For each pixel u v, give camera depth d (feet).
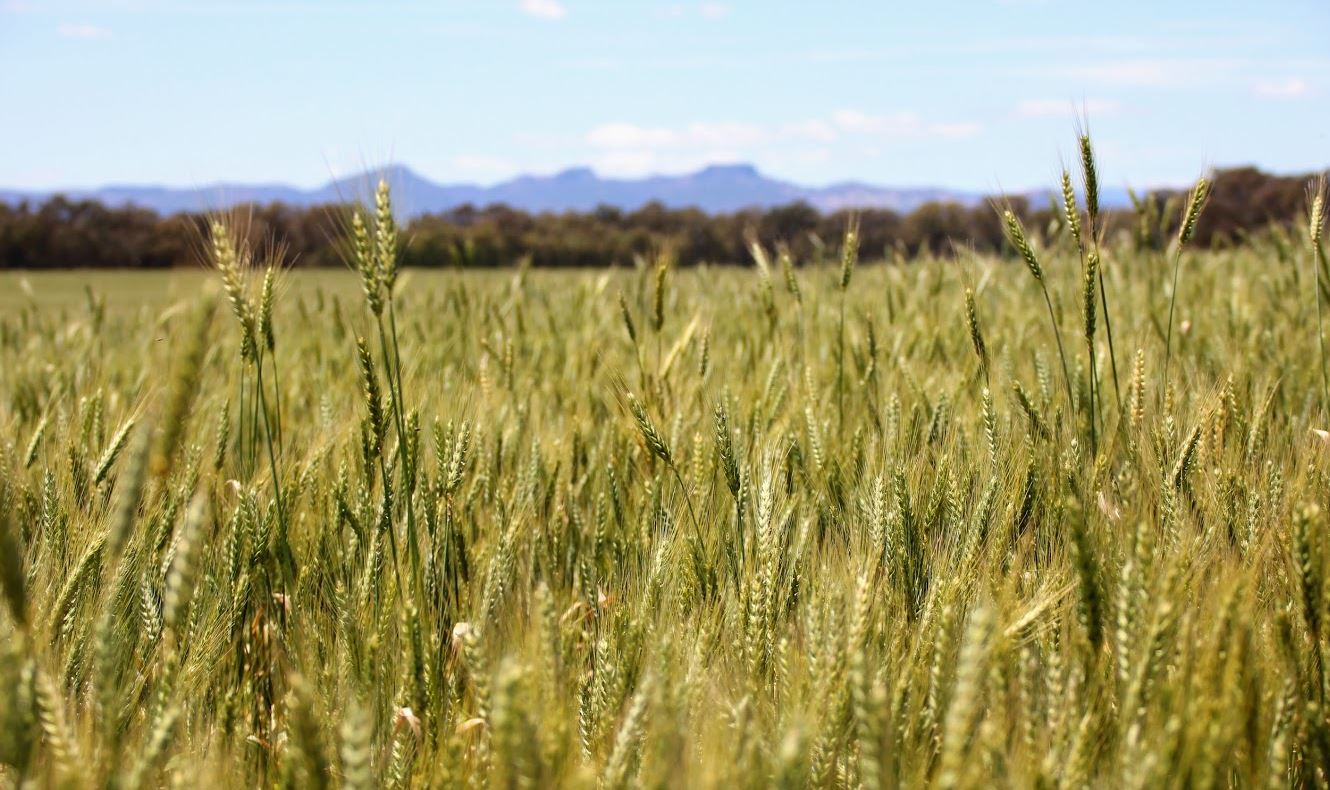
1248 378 15.44
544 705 7.64
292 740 8.09
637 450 14.38
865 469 12.83
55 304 70.08
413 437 11.09
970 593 9.70
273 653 10.53
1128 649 7.92
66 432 13.89
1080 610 8.48
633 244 110.63
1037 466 11.84
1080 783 7.11
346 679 9.37
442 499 11.56
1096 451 12.74
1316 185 13.99
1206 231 66.03
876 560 9.91
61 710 6.83
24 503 11.83
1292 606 9.16
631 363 20.93
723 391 15.51
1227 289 28.12
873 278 38.19
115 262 180.86
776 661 9.02
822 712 7.80
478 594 11.07
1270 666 8.21
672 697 7.43
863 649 8.23
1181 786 6.71
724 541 11.34
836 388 17.47
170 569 10.44
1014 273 37.09
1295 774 8.13
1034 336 21.76
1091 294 12.47
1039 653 9.06
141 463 6.43
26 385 21.70
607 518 13.05
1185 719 6.98
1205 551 10.08
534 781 6.13
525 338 24.73
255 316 10.84
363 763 6.00
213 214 10.68
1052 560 10.58
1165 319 22.34
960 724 5.82
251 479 12.44
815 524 11.23
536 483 13.89
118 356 26.78
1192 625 8.06
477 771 7.87
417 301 33.76
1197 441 11.59
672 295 29.91
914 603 10.37
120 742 8.14
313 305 34.14
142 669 9.48
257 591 10.85
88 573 9.82
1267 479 11.17
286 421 17.15
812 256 41.50
